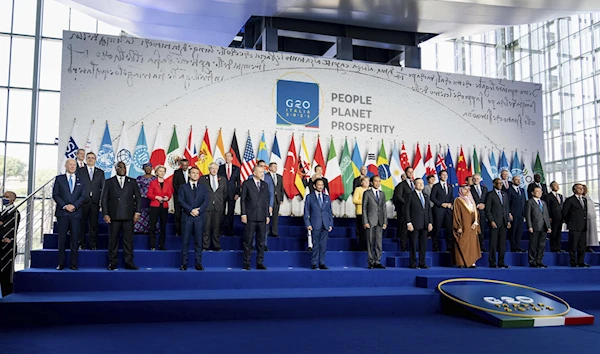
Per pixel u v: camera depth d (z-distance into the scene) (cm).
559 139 1952
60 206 847
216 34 1594
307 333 650
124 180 877
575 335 655
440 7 1337
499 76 2186
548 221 1062
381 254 984
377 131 1378
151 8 1414
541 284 989
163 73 1246
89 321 699
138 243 1023
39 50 1827
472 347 582
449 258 1076
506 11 1366
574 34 1892
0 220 802
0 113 1775
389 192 1353
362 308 792
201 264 913
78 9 1558
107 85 1207
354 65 1384
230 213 1096
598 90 1773
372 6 1330
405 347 578
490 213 1029
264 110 1302
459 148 1436
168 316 719
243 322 721
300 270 898
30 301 687
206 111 1264
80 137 1179
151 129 1225
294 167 1297
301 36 1445
